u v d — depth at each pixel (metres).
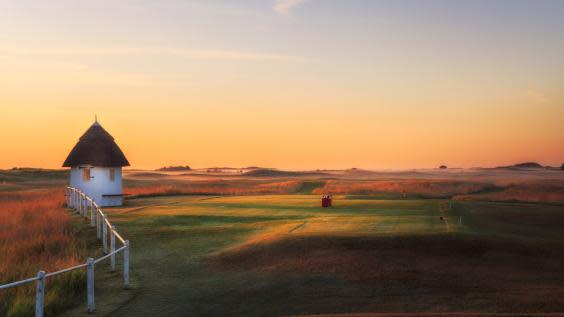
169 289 17.19
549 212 33.88
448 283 16.64
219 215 34.75
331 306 14.70
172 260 21.66
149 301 15.88
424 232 22.95
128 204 45.09
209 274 19.11
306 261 19.47
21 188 87.00
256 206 40.59
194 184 94.88
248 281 17.70
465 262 19.17
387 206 38.34
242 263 20.20
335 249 20.67
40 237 25.30
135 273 19.53
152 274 19.34
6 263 20.20
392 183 80.56
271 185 78.69
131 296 16.45
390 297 15.31
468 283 16.64
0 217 33.00
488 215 32.44
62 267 19.02
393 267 18.41
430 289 16.03
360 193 69.00
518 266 18.86
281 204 42.22
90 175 44.00
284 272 18.42
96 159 43.72
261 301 15.49
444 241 21.20
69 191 42.72
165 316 14.41
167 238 26.72
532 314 12.51
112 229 20.83
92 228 29.66
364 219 29.58
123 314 14.66
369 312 14.04
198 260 21.44
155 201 47.41
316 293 15.96
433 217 30.05
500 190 73.50
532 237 24.70
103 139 45.44
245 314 14.38
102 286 17.73
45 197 49.44
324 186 80.50
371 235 22.25
